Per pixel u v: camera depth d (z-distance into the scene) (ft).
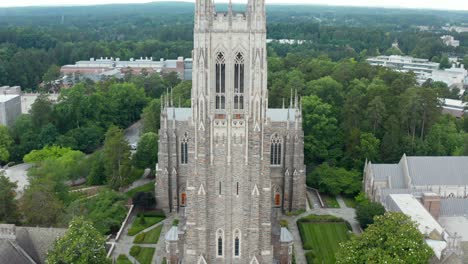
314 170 487.61
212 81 257.96
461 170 427.74
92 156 523.70
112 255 347.56
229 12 250.98
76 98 650.43
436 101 538.88
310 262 339.77
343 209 440.45
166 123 414.21
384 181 432.25
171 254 320.70
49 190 362.94
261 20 249.55
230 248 277.85
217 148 263.49
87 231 261.03
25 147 581.53
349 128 524.52
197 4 248.52
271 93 638.53
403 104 536.42
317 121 511.81
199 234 272.10
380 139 538.06
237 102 263.70
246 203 270.05
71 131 611.47
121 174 462.60
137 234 381.60
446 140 524.11
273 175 427.74
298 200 430.61
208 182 267.80
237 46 254.88
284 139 419.74
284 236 319.27
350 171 487.61
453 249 260.01
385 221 263.49
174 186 423.23
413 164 427.74
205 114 258.16
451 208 377.30
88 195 458.09
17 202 351.25
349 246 264.31
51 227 311.06
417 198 379.96
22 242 268.62
